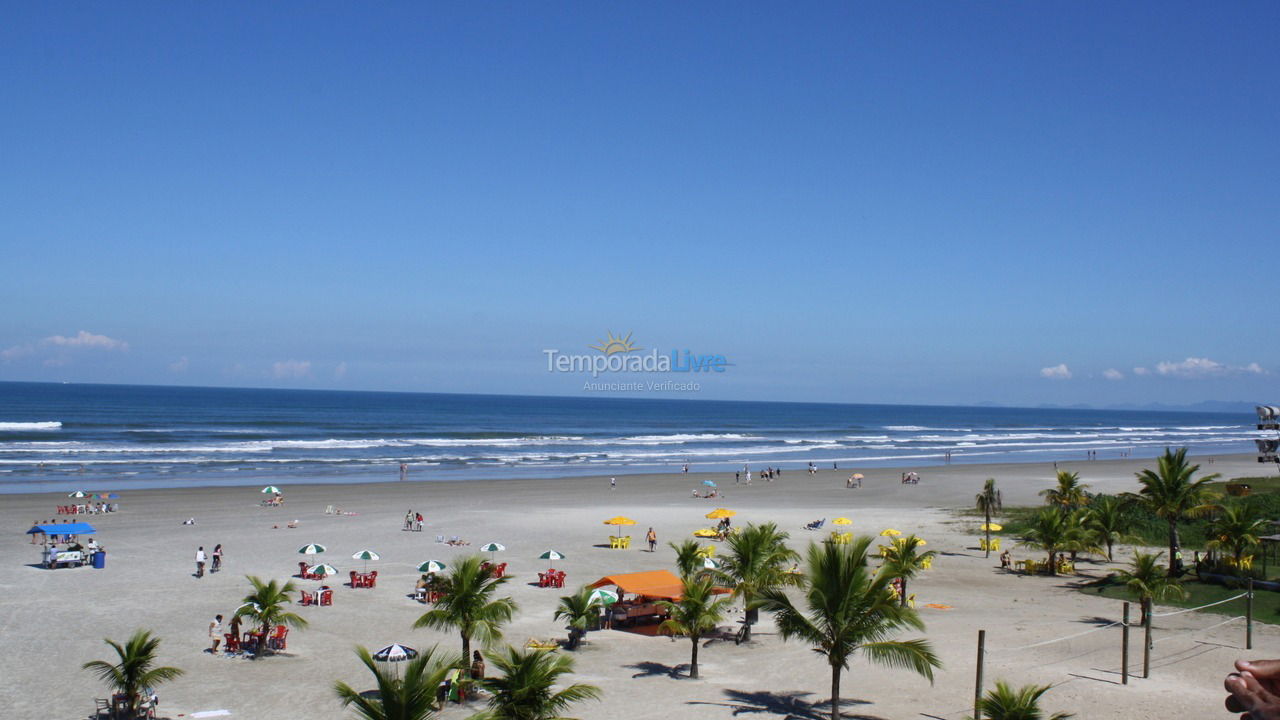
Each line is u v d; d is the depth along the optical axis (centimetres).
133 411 17725
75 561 3772
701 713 2142
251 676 2409
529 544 4591
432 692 1466
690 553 3092
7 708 2105
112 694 2212
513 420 19512
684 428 17800
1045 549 4056
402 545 4456
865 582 2044
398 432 13762
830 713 2152
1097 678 2336
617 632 3033
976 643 2736
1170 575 3603
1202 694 2192
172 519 5053
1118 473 9169
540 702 1753
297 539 4547
